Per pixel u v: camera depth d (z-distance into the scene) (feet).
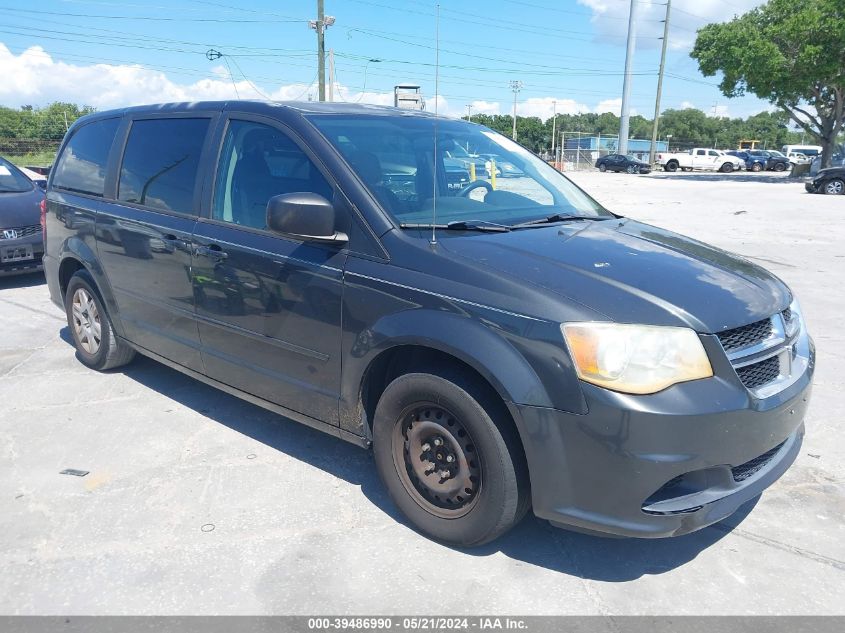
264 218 11.43
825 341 19.11
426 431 9.53
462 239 9.78
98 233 14.97
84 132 16.80
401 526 10.19
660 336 8.02
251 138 12.03
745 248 35.06
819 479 11.66
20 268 25.46
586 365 7.97
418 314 9.12
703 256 10.47
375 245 9.82
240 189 11.96
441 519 9.59
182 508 10.64
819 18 97.14
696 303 8.50
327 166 10.64
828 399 15.02
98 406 14.57
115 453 12.45
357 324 9.81
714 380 8.11
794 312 10.14
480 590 8.78
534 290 8.48
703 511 8.18
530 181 13.08
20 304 23.56
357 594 8.68
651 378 7.88
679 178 127.44
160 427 13.55
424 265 9.33
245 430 13.43
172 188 13.29
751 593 8.76
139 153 14.46
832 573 9.16
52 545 9.69
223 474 11.70
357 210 10.11
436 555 9.50
